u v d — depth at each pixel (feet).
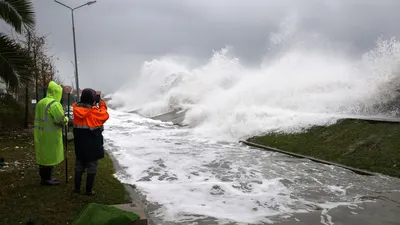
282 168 28.53
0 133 41.37
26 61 33.83
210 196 20.45
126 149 37.40
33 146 33.55
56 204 16.51
